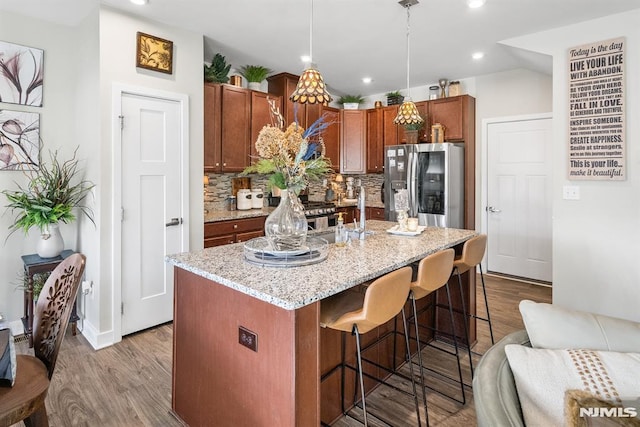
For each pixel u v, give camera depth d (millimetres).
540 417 917
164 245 3145
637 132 2787
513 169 4543
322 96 2123
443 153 4395
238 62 4172
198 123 3344
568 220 3115
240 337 1566
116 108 2789
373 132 5430
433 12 2879
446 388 2285
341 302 1843
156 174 3064
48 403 2088
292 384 1360
